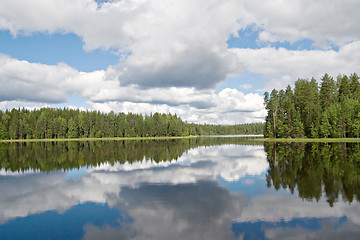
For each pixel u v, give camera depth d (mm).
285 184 18812
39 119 135500
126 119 160250
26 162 35219
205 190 17672
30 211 14031
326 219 11797
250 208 13641
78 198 16406
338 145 51031
